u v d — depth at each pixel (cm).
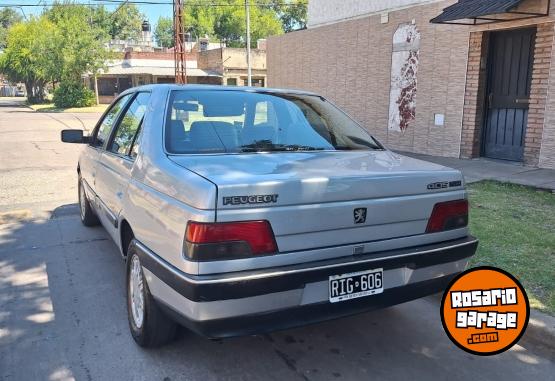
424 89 1151
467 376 320
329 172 303
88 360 332
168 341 341
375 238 304
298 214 277
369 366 330
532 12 888
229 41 7569
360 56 1348
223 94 402
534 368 329
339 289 288
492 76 1027
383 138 1295
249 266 267
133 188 349
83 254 538
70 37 4197
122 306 413
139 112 410
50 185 899
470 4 940
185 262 266
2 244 573
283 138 383
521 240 536
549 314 369
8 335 365
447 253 323
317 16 1625
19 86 9456
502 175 876
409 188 312
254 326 271
